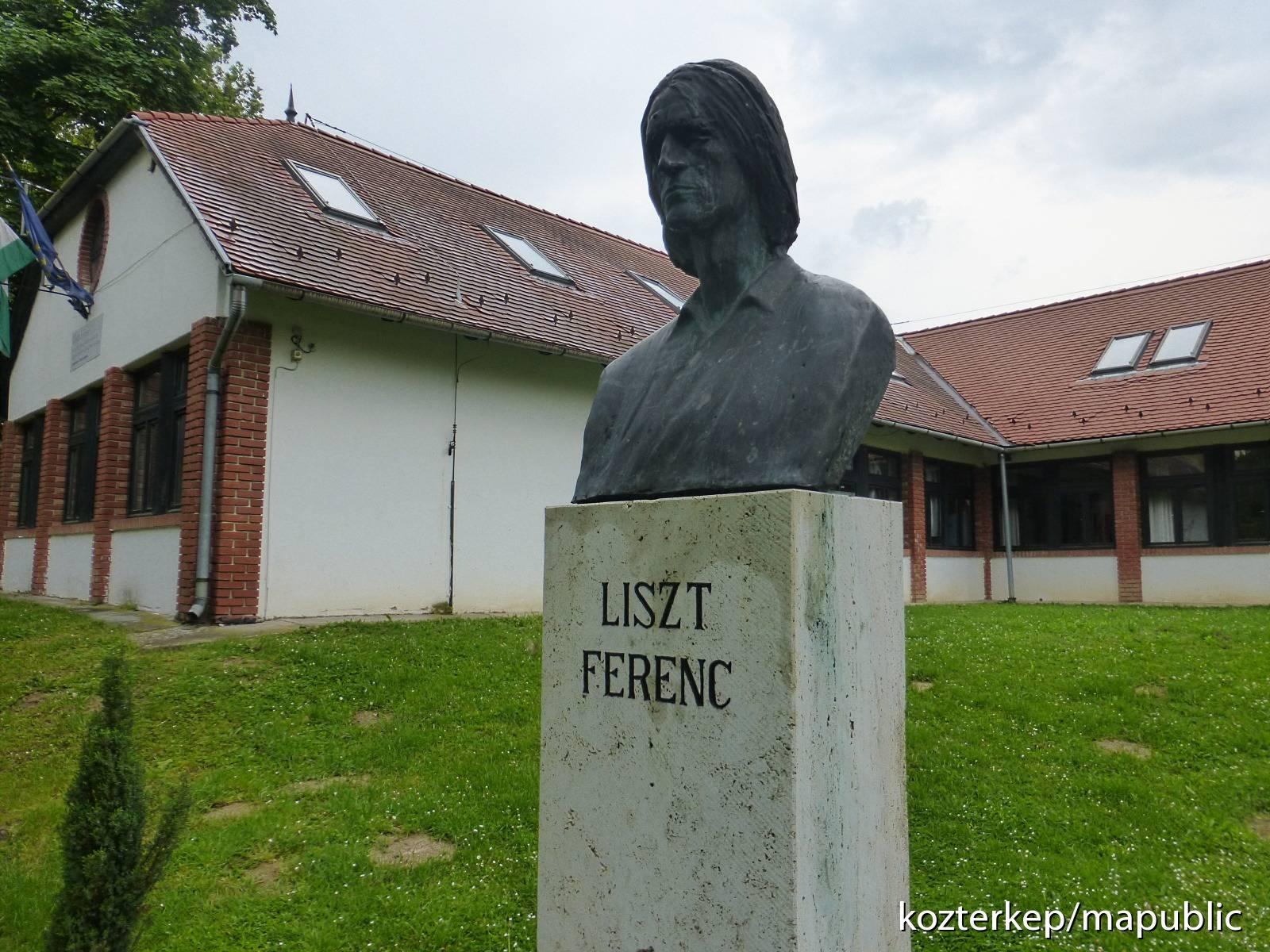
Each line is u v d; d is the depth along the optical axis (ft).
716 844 7.75
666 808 8.11
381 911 12.71
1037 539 57.21
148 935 11.88
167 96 55.93
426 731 19.80
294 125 46.09
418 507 33.86
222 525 28.40
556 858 8.97
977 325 72.28
